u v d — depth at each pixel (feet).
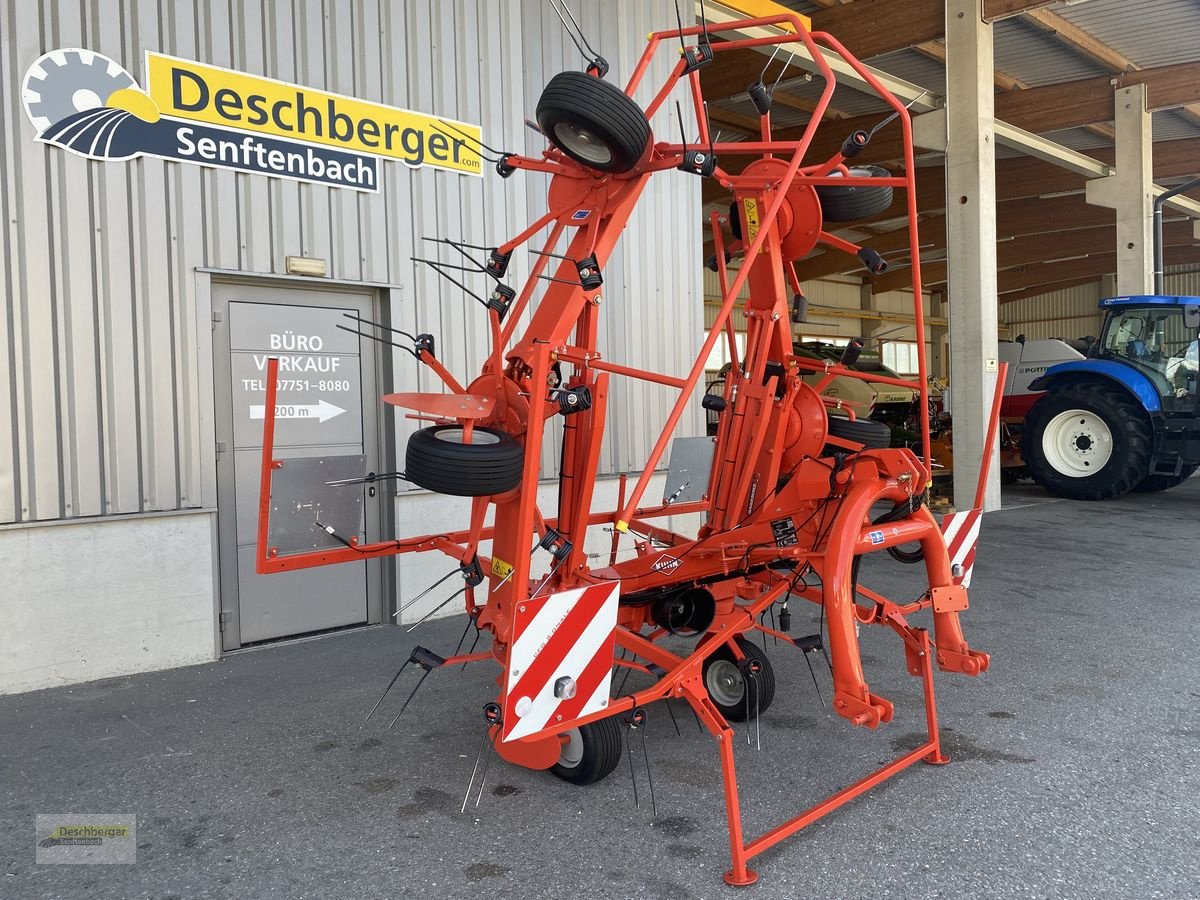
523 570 8.81
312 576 16.37
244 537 15.44
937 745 10.39
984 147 29.86
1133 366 32.68
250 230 15.02
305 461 10.39
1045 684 13.29
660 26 22.12
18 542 12.96
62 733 11.63
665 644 15.70
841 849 8.50
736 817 8.00
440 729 11.81
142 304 13.93
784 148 10.16
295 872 8.20
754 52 33.24
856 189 11.78
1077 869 8.08
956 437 30.71
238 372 15.28
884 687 13.25
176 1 14.14
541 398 8.79
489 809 9.46
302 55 15.56
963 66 29.78
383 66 16.65
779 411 11.70
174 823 9.18
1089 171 46.98
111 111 13.53
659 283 22.00
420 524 17.34
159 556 14.21
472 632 16.76
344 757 10.88
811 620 17.37
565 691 8.00
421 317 17.22
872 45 31.42
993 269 30.32
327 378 16.33
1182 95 40.55
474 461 8.75
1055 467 34.86
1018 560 22.67
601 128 8.71
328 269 15.96
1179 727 11.54
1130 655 14.66
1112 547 24.35
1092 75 41.98
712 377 67.00
